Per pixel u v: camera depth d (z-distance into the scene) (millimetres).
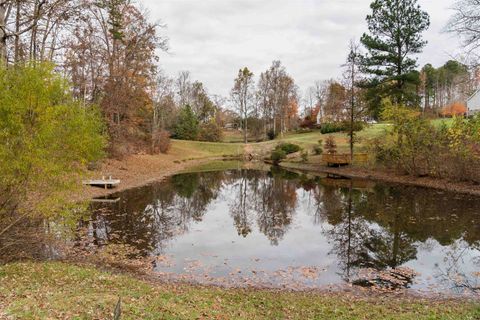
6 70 9297
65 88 9805
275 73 71812
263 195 25766
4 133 8680
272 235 15398
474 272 11188
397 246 13750
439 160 26562
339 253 13039
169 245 13719
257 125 76312
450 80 80125
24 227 10930
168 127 67250
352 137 37688
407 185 27516
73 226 11109
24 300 6488
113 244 13453
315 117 81312
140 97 36781
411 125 28438
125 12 32188
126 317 6102
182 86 85562
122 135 35656
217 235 15320
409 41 33531
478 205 19844
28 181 9281
